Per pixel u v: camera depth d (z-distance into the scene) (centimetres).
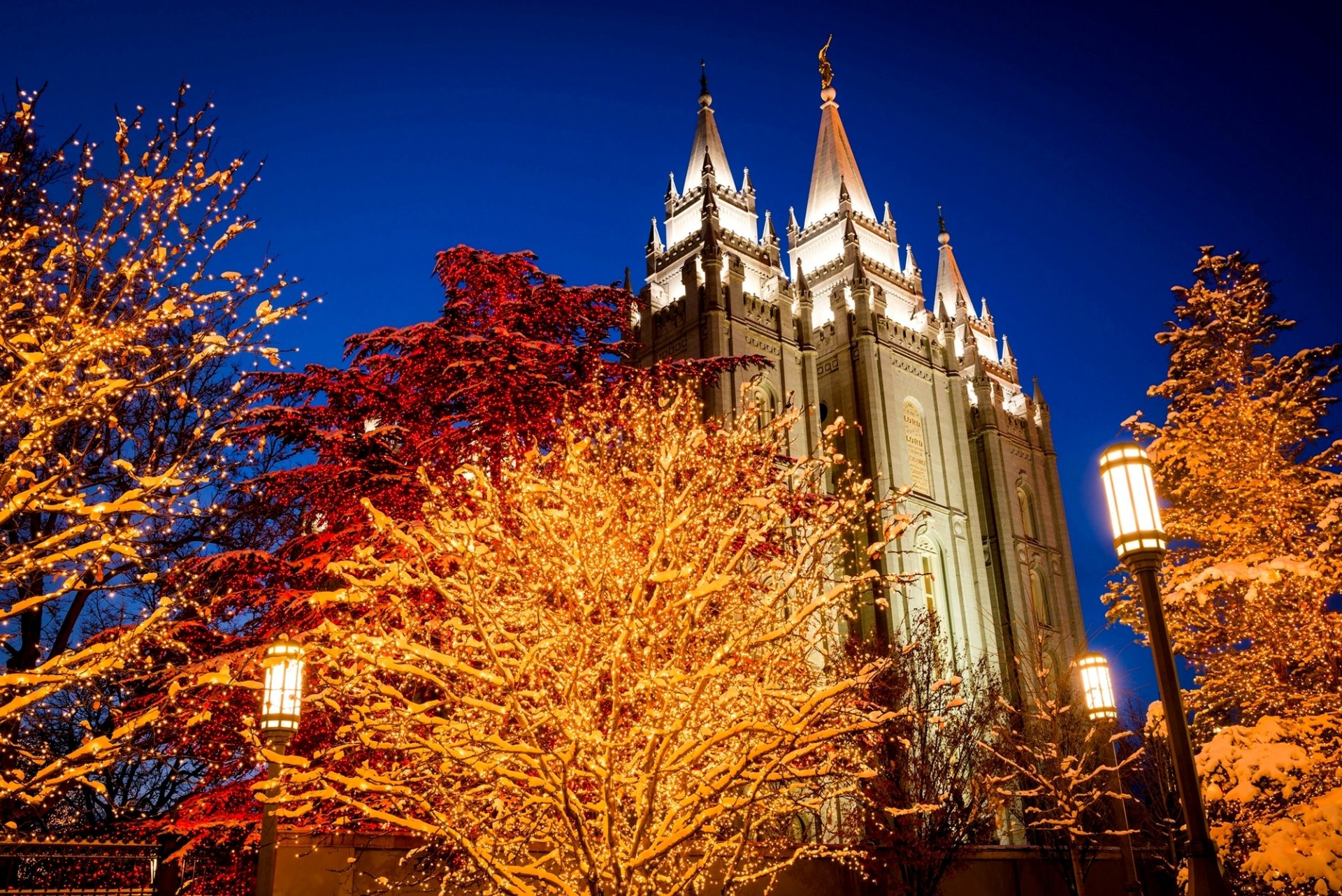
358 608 1662
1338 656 1662
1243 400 2103
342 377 2244
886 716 1125
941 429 6769
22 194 1586
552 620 1098
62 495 1255
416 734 1102
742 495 1362
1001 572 7025
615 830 1091
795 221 7700
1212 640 1861
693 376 2497
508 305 2447
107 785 2100
